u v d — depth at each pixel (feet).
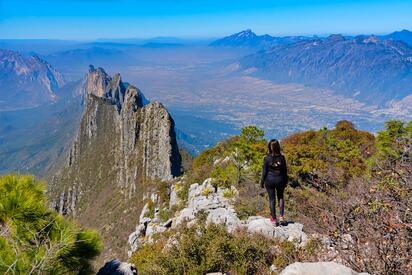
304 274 14.88
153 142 397.39
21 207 19.22
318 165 85.15
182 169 374.84
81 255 20.65
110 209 412.77
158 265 32.30
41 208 20.12
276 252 32.04
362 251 18.94
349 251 19.89
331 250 23.11
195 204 85.51
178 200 134.51
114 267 29.25
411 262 17.33
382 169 21.30
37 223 19.54
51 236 19.63
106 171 533.14
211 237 33.19
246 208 60.85
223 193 87.71
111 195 456.04
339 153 112.98
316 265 15.31
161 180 342.44
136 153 427.33
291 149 111.55
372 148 115.14
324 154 112.27
